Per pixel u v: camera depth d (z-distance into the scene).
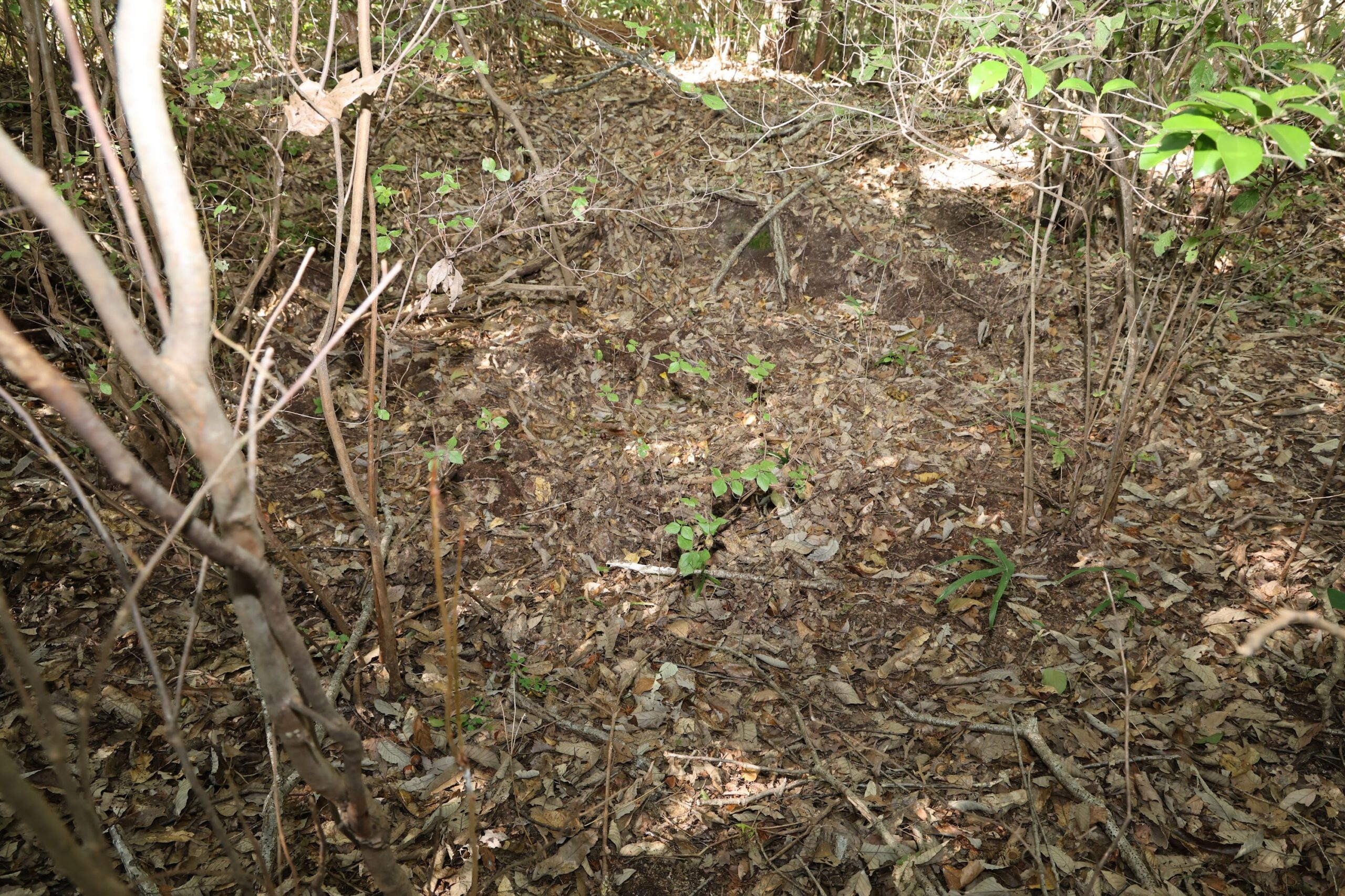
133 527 2.94
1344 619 2.68
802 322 4.22
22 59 3.70
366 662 2.70
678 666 2.79
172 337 0.83
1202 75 2.66
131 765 2.33
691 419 3.71
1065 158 3.05
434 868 2.21
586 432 3.60
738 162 4.85
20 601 2.68
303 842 2.20
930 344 4.10
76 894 2.01
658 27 6.50
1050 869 2.17
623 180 4.73
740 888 2.18
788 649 2.85
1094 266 4.15
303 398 3.60
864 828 2.30
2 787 0.77
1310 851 2.17
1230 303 4.05
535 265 4.30
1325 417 3.48
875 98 5.57
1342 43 2.95
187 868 2.11
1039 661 2.74
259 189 3.96
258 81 3.61
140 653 2.60
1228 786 2.33
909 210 4.55
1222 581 2.90
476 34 5.43
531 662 2.79
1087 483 3.33
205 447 0.85
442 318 4.00
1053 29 2.73
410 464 3.39
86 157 2.77
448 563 3.06
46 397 0.69
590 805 2.39
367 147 1.98
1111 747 2.46
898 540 3.18
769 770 2.47
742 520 3.27
